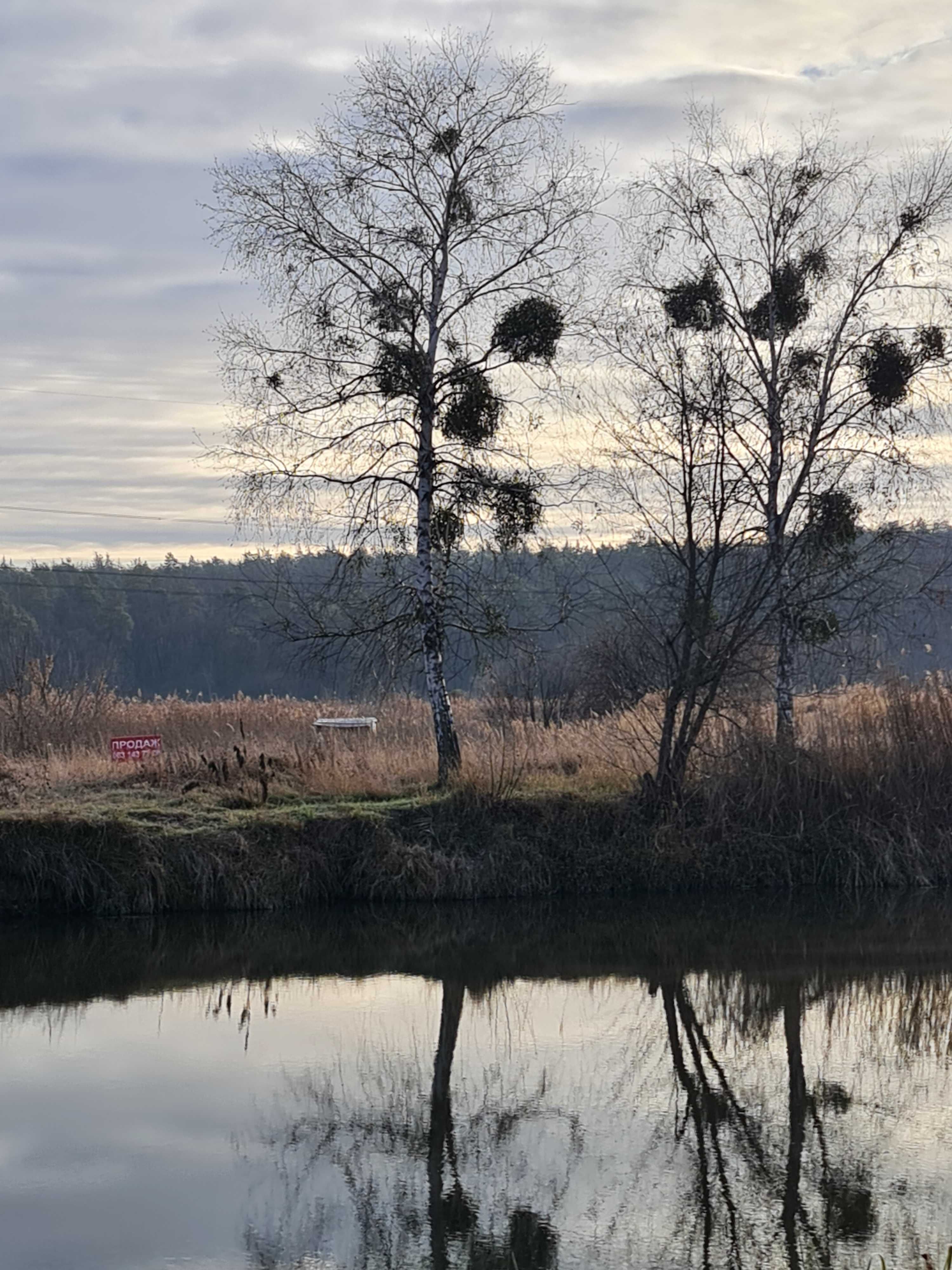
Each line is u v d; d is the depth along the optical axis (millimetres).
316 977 15875
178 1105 11758
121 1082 12312
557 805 19828
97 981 15516
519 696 32375
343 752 22047
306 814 19000
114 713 25688
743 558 19922
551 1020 14367
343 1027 14055
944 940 17391
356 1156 10711
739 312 21812
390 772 21297
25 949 16578
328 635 21328
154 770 20750
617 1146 10938
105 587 83000
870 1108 11820
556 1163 10602
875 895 19688
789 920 18375
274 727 26672
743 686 20531
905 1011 14664
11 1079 12328
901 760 20719
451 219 21094
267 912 17969
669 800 20062
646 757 20844
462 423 20703
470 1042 13625
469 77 20906
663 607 20531
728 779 20219
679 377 19875
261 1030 13922
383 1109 11750
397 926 17906
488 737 23375
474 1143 10984
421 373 20844
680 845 19656
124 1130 11164
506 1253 9062
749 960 16500
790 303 21859
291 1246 9102
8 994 14984
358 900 18531
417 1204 9820
